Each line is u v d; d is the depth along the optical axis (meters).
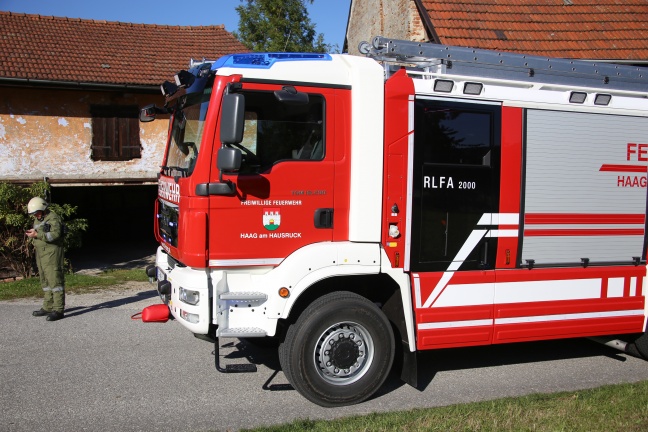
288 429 4.24
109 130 13.25
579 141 5.50
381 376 4.94
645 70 6.12
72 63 13.41
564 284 5.46
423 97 4.96
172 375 5.59
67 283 10.03
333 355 4.84
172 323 7.48
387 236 4.86
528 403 4.74
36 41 14.15
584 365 6.14
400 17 14.49
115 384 5.33
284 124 4.69
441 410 4.60
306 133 4.75
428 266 5.03
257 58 4.70
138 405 4.86
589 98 5.52
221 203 4.54
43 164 12.71
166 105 6.07
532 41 12.07
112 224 16.95
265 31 25.09
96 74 13.08
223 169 4.35
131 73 13.57
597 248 5.62
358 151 4.76
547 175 5.40
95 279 10.55
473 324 5.16
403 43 5.32
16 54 13.12
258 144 4.62
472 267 5.18
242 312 4.63
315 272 4.66
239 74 4.54
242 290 4.70
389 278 5.01
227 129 4.25
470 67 5.54
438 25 12.08
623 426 4.27
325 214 4.80
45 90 12.62
